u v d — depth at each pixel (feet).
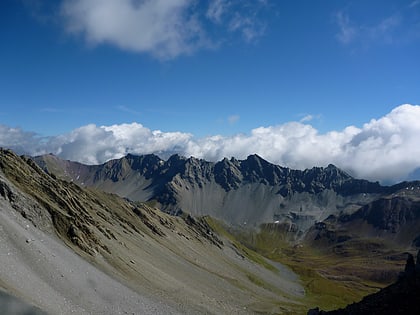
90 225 392.68
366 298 279.08
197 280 492.13
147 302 289.33
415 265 271.28
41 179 391.65
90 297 234.38
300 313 524.52
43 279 214.28
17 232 240.12
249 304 496.64
